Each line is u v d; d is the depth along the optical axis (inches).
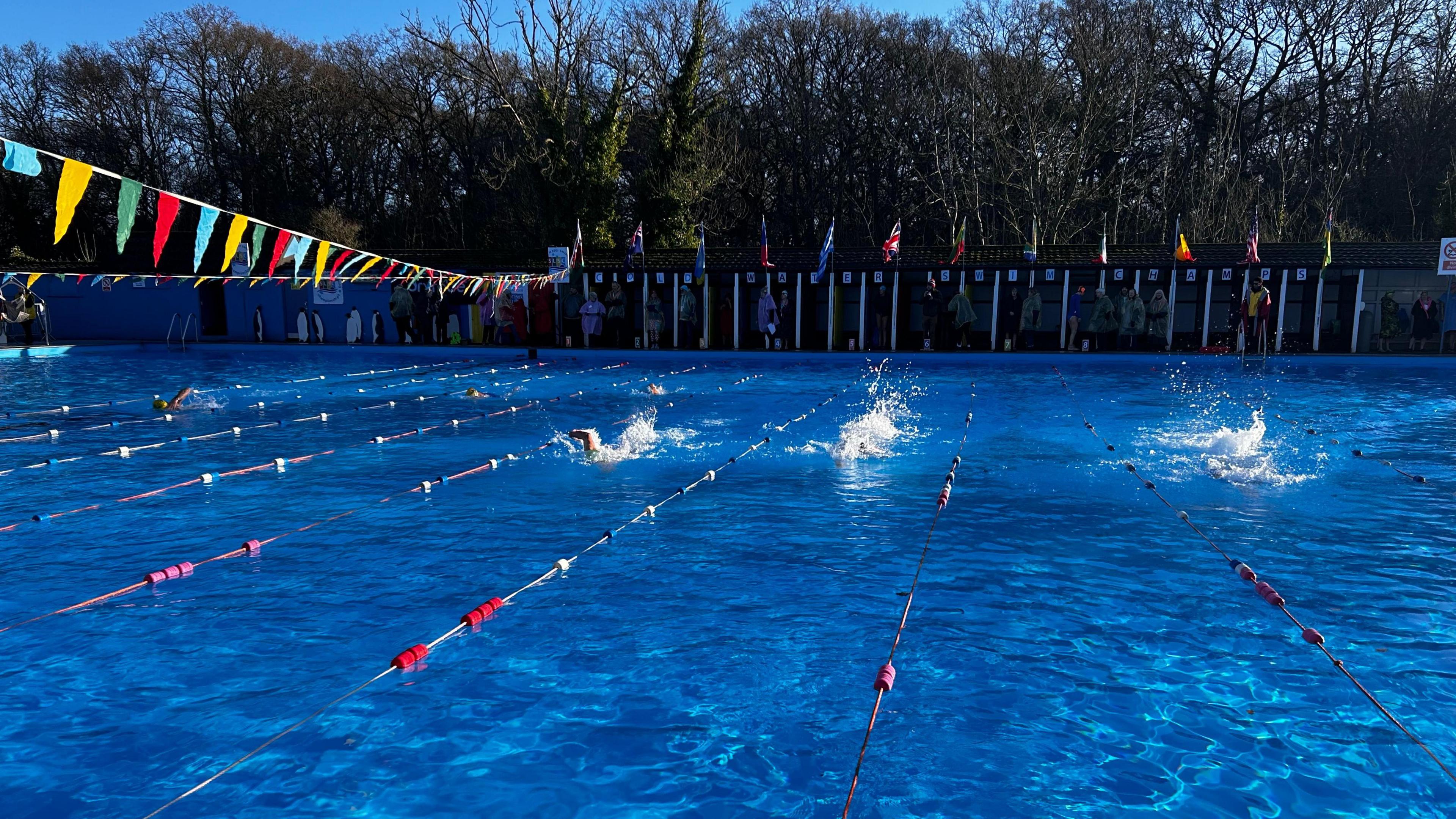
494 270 974.4
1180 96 1425.9
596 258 1000.2
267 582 225.1
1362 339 823.7
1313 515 278.4
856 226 1581.0
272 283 1019.3
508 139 1552.7
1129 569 229.9
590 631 193.8
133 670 175.9
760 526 272.2
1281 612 200.1
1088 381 662.5
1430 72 1289.4
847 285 930.7
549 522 278.8
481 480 337.4
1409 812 128.2
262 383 671.8
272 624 198.1
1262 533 259.8
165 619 201.2
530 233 1482.5
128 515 288.8
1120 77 1289.4
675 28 1360.7
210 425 474.6
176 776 139.4
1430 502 293.6
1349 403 527.2
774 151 1563.7
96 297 1059.3
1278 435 420.5
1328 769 139.1
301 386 653.9
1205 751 144.8
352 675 173.5
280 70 1498.5
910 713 157.5
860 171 1576.0
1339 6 1346.0
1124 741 148.0
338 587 221.8
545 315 948.0
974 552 244.4
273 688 168.2
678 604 209.0
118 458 384.2
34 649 185.5
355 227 1099.9
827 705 160.6
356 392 617.6
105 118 1457.9
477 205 1577.3
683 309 922.7
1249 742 147.1
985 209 1409.9
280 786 136.8
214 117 1507.1
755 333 955.3
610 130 1164.5
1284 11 1376.7
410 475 348.2
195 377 716.0
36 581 226.8
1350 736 148.6
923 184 1503.4
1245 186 1285.7
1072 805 130.8
